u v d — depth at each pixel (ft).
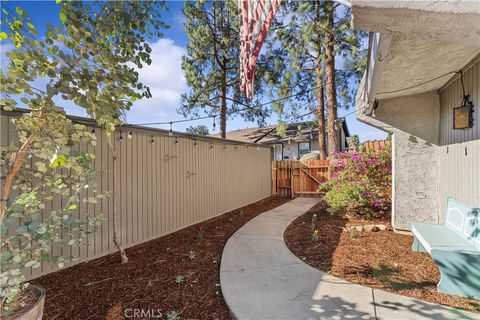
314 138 55.06
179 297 8.89
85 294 9.17
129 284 9.89
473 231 9.18
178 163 18.58
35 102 5.97
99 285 9.85
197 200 20.51
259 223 19.74
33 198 6.12
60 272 11.12
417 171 15.29
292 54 32.68
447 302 7.98
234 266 11.37
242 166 27.96
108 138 12.29
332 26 29.01
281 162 35.37
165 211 17.22
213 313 7.93
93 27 6.50
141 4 7.21
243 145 28.19
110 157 13.69
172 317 7.61
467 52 9.32
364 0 4.78
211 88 43.86
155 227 16.39
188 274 10.73
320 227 17.46
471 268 8.19
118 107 7.47
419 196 15.26
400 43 8.16
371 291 8.80
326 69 31.86
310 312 7.71
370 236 14.92
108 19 6.73
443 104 14.10
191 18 40.45
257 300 8.46
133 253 13.55
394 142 15.71
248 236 16.17
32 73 5.79
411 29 5.31
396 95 15.07
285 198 33.30
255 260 12.06
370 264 11.00
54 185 7.22
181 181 18.81
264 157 33.30
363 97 14.55
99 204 13.14
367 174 20.62
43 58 5.74
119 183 14.17
